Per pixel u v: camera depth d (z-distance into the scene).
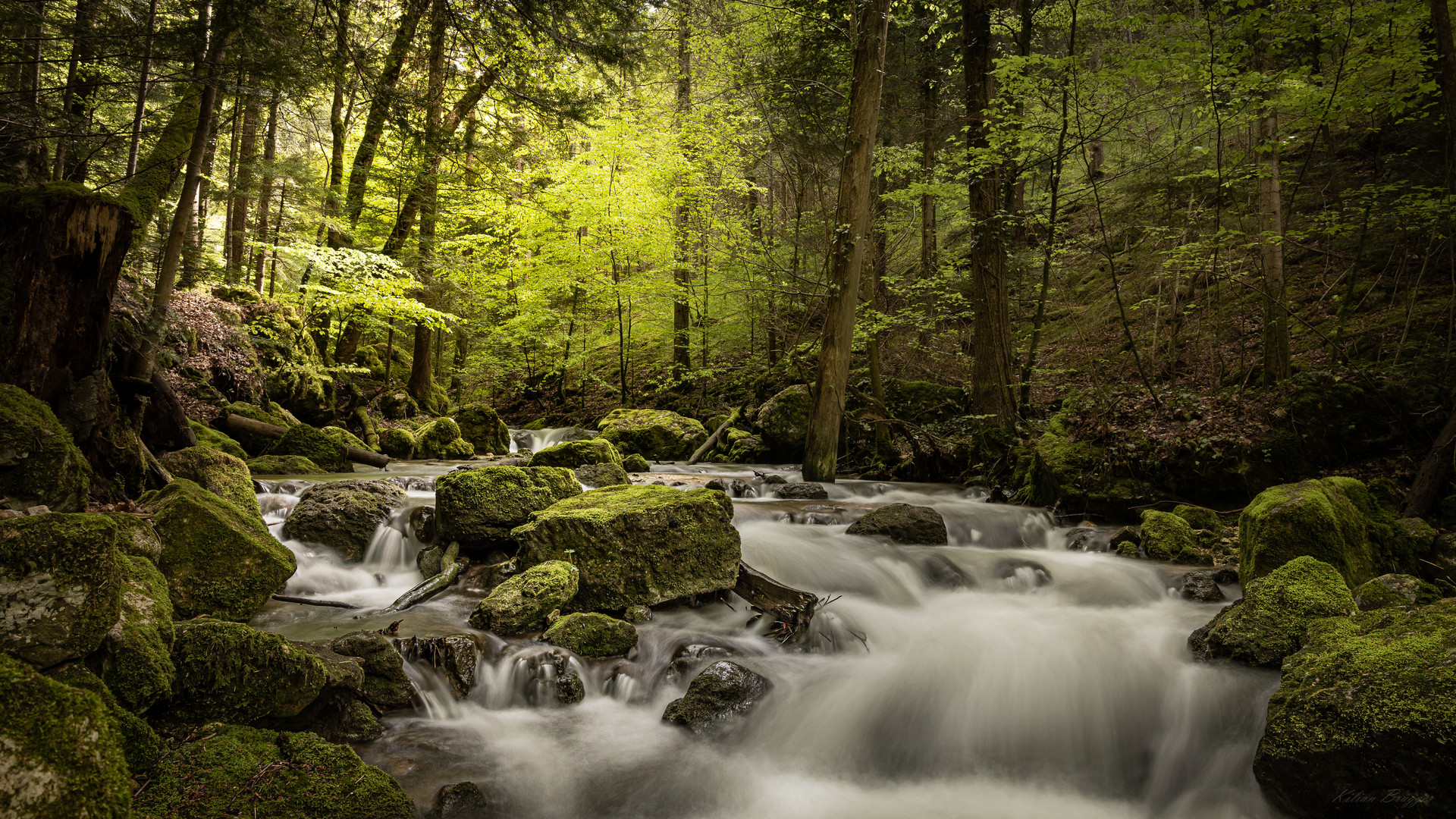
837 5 13.45
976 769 4.10
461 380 23.33
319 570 6.02
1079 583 6.34
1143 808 3.77
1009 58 10.73
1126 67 9.09
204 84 6.98
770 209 18.64
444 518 6.30
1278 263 9.76
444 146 8.95
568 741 4.01
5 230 4.88
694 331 20.41
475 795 3.30
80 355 5.25
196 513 4.62
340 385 16.05
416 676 4.21
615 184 18.88
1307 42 9.54
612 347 25.81
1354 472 7.85
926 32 16.59
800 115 14.25
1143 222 16.38
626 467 12.33
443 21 8.55
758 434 15.91
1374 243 11.74
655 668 4.74
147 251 12.64
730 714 4.23
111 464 5.59
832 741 4.19
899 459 13.05
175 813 2.55
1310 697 3.29
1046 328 17.44
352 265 14.17
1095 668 4.65
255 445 11.39
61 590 2.55
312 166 18.16
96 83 8.95
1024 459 10.36
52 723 1.87
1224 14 8.91
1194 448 8.26
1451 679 2.87
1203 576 6.14
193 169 7.18
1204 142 13.99
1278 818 3.39
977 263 12.30
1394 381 8.34
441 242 17.75
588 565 5.47
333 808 2.82
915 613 5.83
